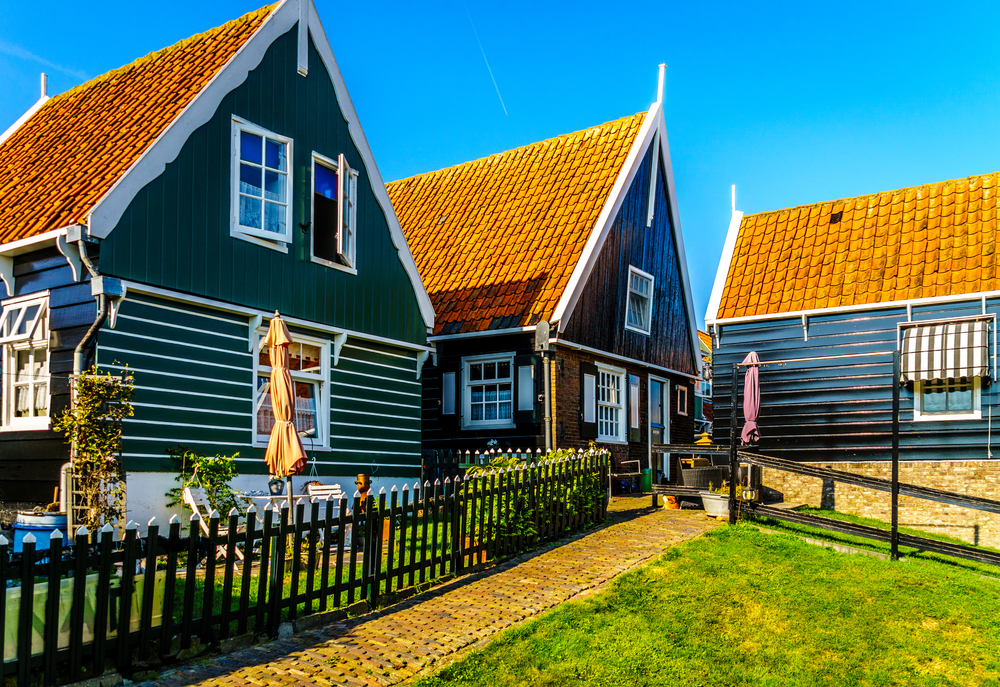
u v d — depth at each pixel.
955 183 17.75
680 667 7.84
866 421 16.19
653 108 22.88
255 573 10.14
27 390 11.30
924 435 15.64
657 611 9.21
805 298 17.08
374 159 15.48
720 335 17.86
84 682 6.43
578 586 9.88
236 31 13.88
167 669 7.01
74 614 6.42
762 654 8.36
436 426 19.88
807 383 16.83
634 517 14.55
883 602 10.05
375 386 15.34
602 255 20.22
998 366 14.99
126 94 13.81
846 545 12.62
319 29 14.24
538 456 13.25
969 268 15.74
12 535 10.79
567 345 18.66
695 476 15.68
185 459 11.47
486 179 23.73
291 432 11.12
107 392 10.41
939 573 11.38
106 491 10.33
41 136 14.34
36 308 11.30
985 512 14.84
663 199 23.80
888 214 17.98
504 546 11.20
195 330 11.94
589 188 21.47
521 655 7.66
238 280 12.55
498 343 19.09
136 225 11.11
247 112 12.90
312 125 14.13
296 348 13.85
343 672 7.10
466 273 20.61
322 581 8.49
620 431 21.27
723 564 11.07
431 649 7.73
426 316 16.52
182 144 11.78
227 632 7.57
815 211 19.00
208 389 12.04
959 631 9.40
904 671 8.27
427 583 9.80
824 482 16.48
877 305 16.16
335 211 14.61
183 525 11.33
